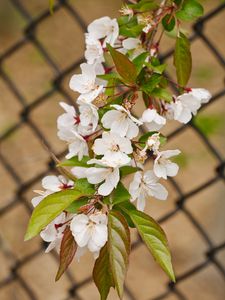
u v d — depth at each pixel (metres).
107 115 0.49
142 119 0.51
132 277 1.26
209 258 0.82
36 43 0.88
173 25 0.55
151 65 0.52
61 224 0.49
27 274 1.21
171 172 0.50
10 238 1.24
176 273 1.26
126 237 0.47
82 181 0.48
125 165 0.49
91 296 1.20
